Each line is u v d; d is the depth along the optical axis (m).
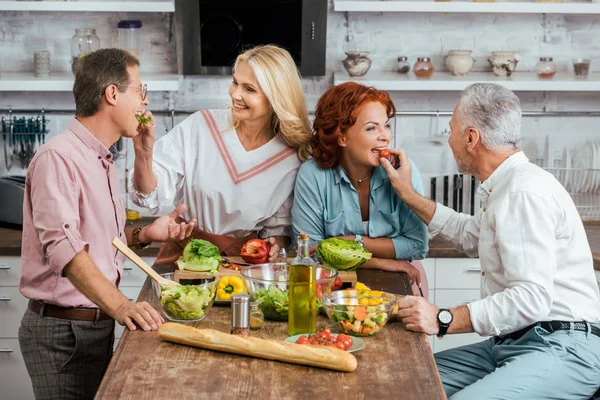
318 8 4.04
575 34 4.48
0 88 4.10
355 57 4.21
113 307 2.42
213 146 3.18
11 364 4.02
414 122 4.55
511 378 2.55
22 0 4.06
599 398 2.71
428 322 2.45
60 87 4.12
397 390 2.04
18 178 4.30
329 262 2.89
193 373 2.12
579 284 2.68
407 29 4.45
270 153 3.16
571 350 2.60
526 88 4.18
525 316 2.51
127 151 4.49
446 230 3.00
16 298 3.97
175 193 3.23
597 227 4.23
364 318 2.36
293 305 2.37
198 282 2.62
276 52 3.03
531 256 2.53
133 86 2.64
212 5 4.07
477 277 4.07
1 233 4.10
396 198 3.11
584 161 4.55
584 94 4.57
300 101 3.08
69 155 2.54
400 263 3.10
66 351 2.66
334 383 2.07
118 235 2.76
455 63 4.27
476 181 4.44
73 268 2.44
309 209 3.12
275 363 2.19
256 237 3.23
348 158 3.06
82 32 4.11
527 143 4.61
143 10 4.06
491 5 4.11
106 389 2.03
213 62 4.17
